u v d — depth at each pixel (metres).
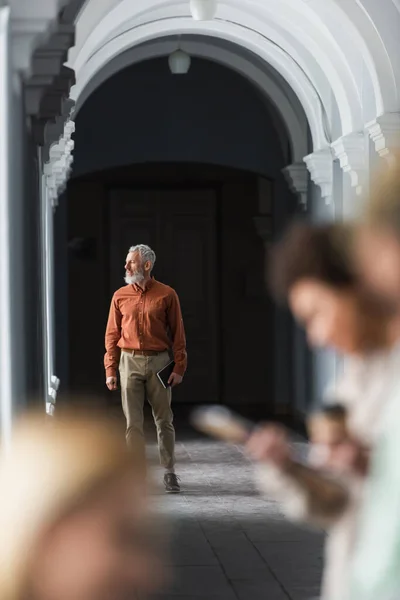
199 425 2.39
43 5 8.01
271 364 23.83
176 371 11.83
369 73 14.45
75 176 22.48
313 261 2.22
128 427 11.73
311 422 2.49
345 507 2.39
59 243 22.36
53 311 21.03
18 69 8.14
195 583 7.84
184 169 24.45
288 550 8.99
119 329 11.84
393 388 2.20
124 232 25.28
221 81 22.70
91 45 15.43
